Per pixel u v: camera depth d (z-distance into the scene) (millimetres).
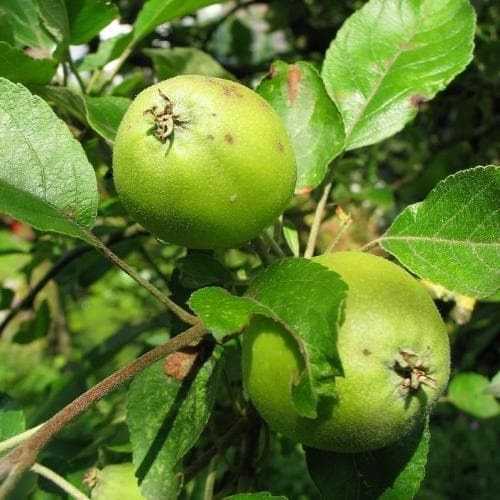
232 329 156
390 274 171
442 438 805
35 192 183
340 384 156
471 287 186
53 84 290
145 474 203
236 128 167
